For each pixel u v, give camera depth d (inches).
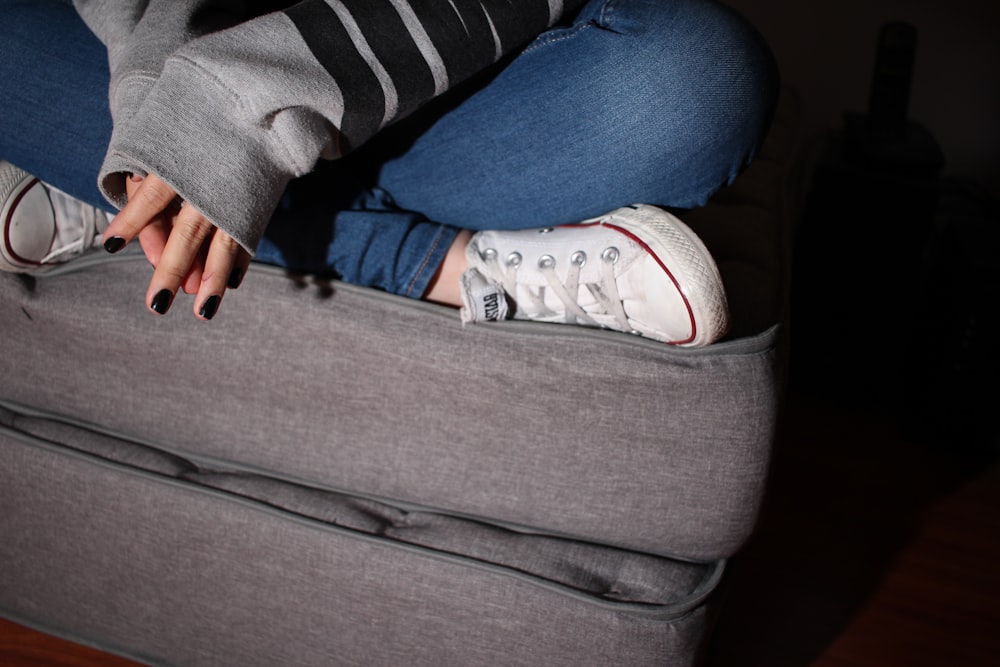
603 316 27.5
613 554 28.7
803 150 75.4
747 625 39.9
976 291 52.4
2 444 31.9
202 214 21.7
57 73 27.7
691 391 26.3
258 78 21.8
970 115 71.0
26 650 34.9
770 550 45.7
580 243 27.4
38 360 31.4
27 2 29.1
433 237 28.8
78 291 30.2
